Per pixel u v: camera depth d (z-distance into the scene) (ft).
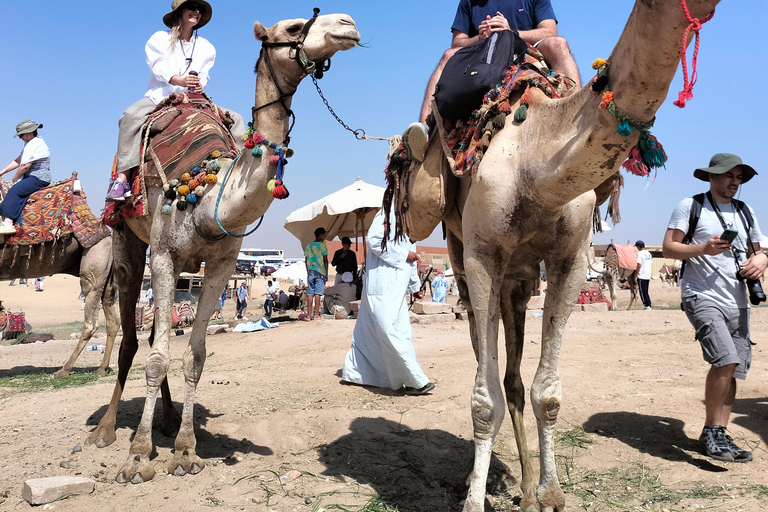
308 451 16.51
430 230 13.87
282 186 13.71
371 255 23.53
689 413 18.38
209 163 15.02
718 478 13.82
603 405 19.52
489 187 10.96
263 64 13.96
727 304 15.74
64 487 13.42
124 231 17.71
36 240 28.25
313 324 42.70
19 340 46.29
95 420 19.24
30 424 19.25
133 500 13.21
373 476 14.62
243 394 22.35
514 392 13.85
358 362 23.82
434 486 14.03
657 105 8.72
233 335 41.09
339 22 13.44
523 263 12.26
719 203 16.71
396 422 18.89
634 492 13.30
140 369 30.07
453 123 12.85
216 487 13.89
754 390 20.30
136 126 16.66
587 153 9.50
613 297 56.54
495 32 12.89
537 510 12.37
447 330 37.70
